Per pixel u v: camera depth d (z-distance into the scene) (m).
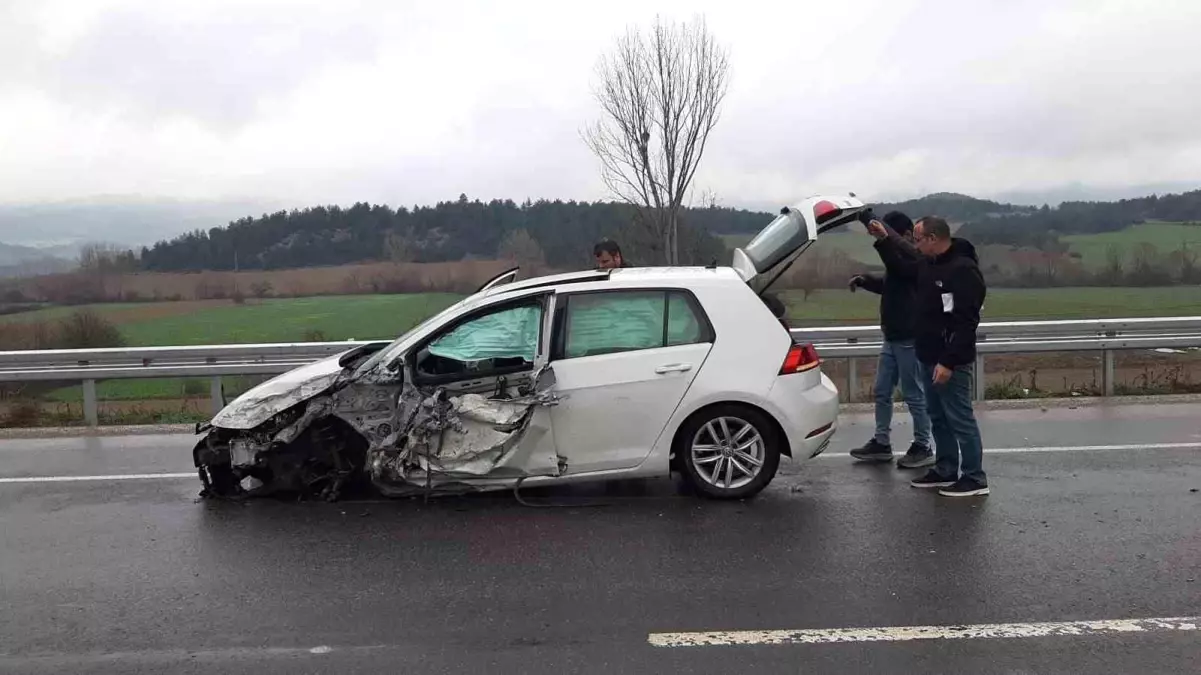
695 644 4.08
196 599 4.72
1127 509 6.05
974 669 3.81
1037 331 10.33
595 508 6.19
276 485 6.37
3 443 8.89
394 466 6.09
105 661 4.02
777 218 7.15
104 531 5.88
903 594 4.63
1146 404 9.96
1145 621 4.27
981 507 6.14
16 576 5.09
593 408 6.08
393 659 3.98
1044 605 4.47
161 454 8.20
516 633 4.23
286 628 4.34
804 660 3.91
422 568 5.11
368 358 6.33
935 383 6.24
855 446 8.13
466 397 6.04
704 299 6.23
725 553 5.29
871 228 7.12
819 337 10.23
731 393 6.16
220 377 10.00
